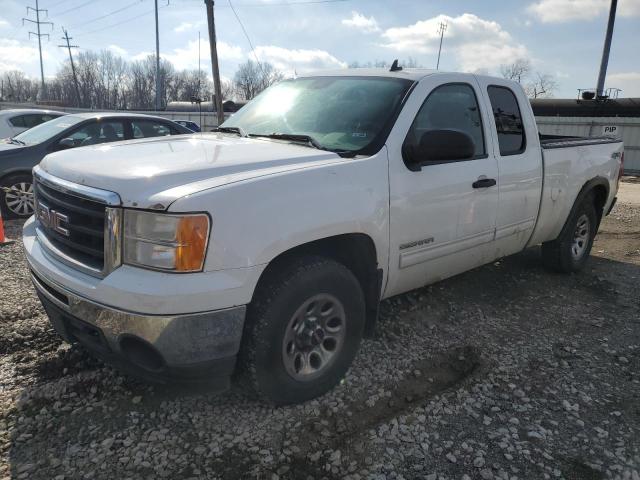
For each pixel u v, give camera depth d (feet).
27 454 8.39
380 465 8.44
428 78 12.19
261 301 8.81
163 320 7.77
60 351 11.39
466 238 12.78
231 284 8.08
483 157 13.06
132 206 7.93
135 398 9.88
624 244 24.14
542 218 15.72
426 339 12.95
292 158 9.78
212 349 8.19
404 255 11.20
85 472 8.07
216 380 8.64
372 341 12.60
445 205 11.83
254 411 9.66
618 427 9.70
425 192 11.27
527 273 18.47
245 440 8.89
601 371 11.76
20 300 13.98
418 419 9.64
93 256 8.63
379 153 10.50
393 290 11.56
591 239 19.11
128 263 8.09
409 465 8.46
